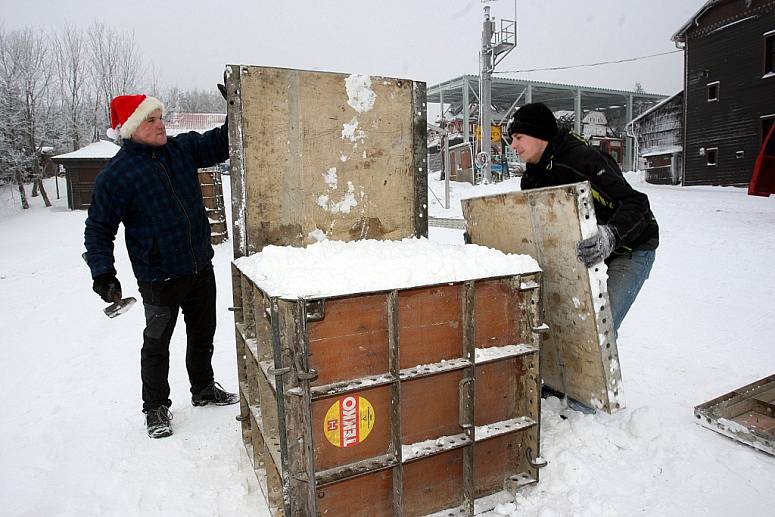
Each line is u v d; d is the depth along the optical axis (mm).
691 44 22547
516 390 2250
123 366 4418
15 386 4047
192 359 3363
